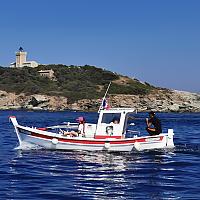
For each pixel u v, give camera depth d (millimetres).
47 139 23578
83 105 127000
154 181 14680
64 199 11742
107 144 22844
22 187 13375
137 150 23078
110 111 23516
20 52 192750
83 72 160625
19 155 21688
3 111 120062
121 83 151875
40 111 122812
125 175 15922
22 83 145750
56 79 153000
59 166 18031
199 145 27391
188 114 120938
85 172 16516
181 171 17000
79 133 23844
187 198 11969
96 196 12195
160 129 24016
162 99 140125
